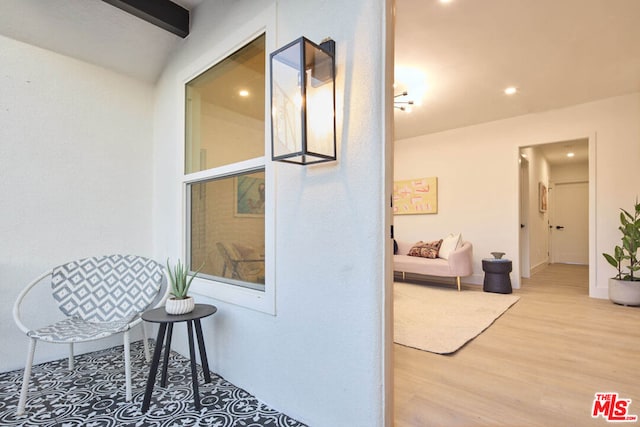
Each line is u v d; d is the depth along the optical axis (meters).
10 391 1.82
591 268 4.07
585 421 1.50
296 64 1.33
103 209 2.53
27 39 2.17
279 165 1.64
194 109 2.39
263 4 1.77
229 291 1.92
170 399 1.72
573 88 3.71
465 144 5.20
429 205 5.55
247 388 1.80
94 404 1.68
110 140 2.57
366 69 1.31
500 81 3.52
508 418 1.52
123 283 2.19
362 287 1.29
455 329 2.79
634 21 2.44
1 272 2.08
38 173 2.23
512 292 4.35
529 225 5.59
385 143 1.28
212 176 2.14
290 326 1.57
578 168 7.56
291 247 1.57
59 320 2.29
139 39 2.40
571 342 2.50
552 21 2.45
